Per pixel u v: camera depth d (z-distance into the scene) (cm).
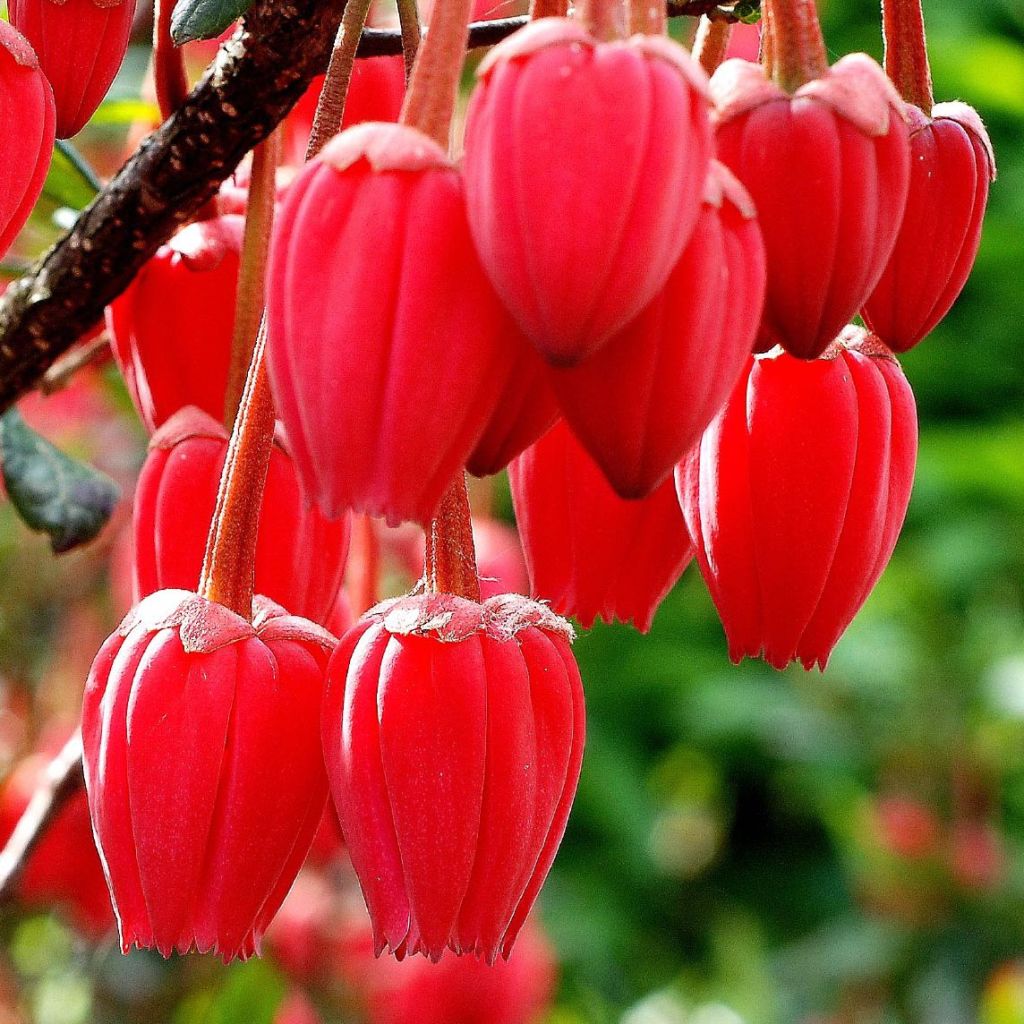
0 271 38
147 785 29
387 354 26
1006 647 81
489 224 26
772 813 100
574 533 31
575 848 95
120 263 32
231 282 32
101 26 30
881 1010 78
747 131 28
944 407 99
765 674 91
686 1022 78
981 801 79
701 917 95
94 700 29
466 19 27
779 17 28
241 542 29
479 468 27
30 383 33
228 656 29
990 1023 70
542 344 26
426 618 29
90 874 50
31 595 58
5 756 58
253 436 29
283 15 30
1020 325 97
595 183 26
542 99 26
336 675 29
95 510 37
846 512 30
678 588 97
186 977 58
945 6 99
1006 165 97
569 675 29
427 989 53
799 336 28
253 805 29
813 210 27
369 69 34
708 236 27
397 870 28
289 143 36
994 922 77
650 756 97
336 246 26
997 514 89
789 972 82
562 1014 71
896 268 30
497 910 28
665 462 27
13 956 62
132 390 33
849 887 91
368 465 26
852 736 84
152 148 31
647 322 26
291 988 55
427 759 28
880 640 83
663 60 26
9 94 29
